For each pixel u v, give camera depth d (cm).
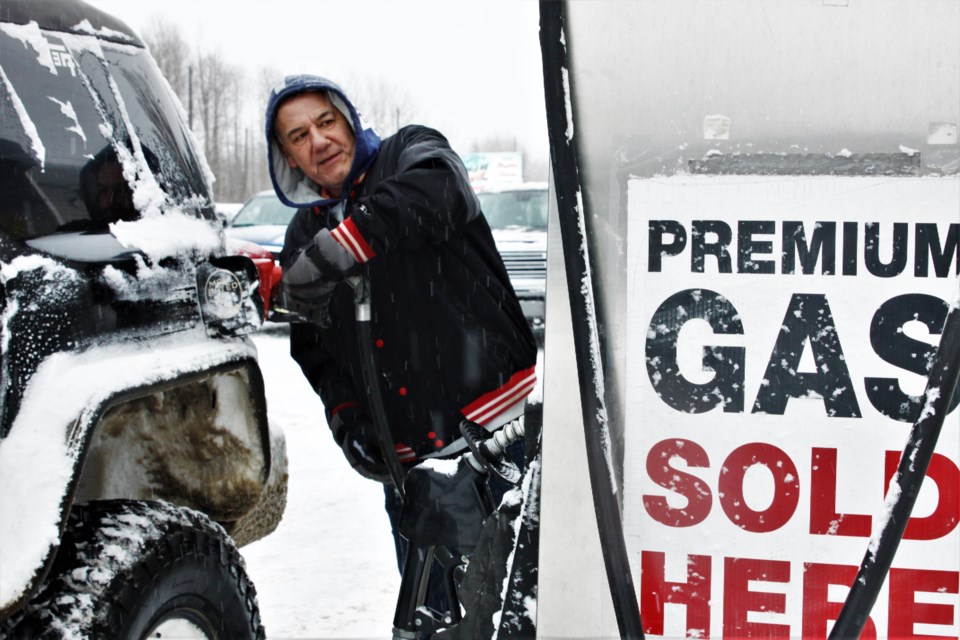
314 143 271
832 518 146
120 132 235
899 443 145
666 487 148
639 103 147
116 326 210
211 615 230
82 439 188
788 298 146
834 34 144
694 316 148
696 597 148
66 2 236
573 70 147
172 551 216
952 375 141
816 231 145
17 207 197
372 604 389
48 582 198
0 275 187
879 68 144
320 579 415
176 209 248
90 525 212
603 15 147
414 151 259
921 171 144
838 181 145
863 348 145
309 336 303
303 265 251
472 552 187
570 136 147
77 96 225
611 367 149
